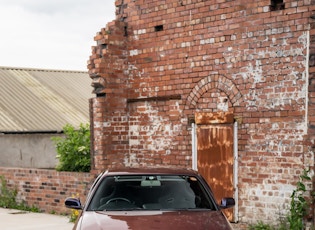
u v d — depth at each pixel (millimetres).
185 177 7406
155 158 12141
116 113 12438
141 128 12391
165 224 6148
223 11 10914
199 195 7113
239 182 10734
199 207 6930
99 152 12266
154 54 12094
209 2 11133
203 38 11250
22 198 14602
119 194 7098
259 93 10414
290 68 9984
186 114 11539
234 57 10766
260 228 10094
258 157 10438
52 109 24172
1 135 18219
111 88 12312
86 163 13508
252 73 10508
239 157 10727
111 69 12305
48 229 11406
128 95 12586
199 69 11320
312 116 9391
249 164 10570
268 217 10289
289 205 10008
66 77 28625
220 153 10953
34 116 22953
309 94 9438
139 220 6316
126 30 12578
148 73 12211
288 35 10000
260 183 10414
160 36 11977
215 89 11070
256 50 10445
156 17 12055
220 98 11000
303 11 9797
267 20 10273
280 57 10109
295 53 9914
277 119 10164
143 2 12281
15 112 22734
